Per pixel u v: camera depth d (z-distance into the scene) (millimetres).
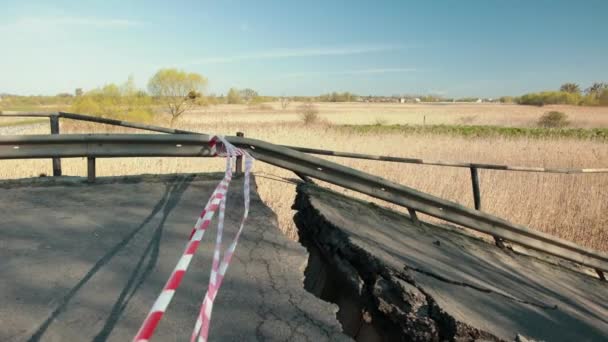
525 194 9695
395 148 16156
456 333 2980
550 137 22969
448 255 4684
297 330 2604
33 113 4879
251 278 3166
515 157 14914
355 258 3801
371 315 3482
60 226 3764
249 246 3686
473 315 3256
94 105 29328
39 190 4621
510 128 29969
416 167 11453
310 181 5508
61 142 4605
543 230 8531
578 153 15750
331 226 4258
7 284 2811
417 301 3225
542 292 4566
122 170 9250
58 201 4344
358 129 26688
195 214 4227
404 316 3180
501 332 3135
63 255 3254
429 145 17188
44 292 2748
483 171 11602
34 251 3291
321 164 4988
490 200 9148
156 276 3051
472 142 18719
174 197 4648
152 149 4789
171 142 4773
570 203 9500
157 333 2424
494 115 63719
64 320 2486
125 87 30875
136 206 4332
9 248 3311
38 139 4469
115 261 3215
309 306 2879
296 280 3213
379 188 5152
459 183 10047
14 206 4152
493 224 5402
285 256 3582
